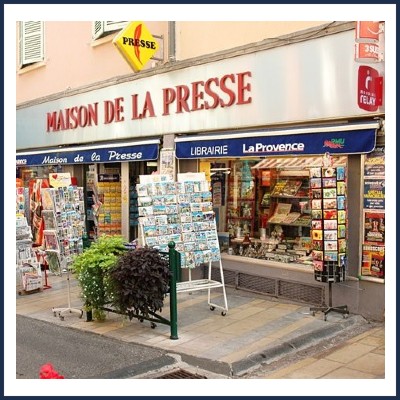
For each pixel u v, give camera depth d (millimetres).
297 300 7715
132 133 10398
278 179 8328
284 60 7582
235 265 8633
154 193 7340
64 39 12555
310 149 7195
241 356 5695
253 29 8125
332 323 6703
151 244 7137
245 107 8156
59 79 12789
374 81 6445
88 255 7188
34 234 11109
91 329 6996
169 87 9477
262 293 8180
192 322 7066
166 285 6438
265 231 8477
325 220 6703
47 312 7961
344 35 6867
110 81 10906
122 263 6477
